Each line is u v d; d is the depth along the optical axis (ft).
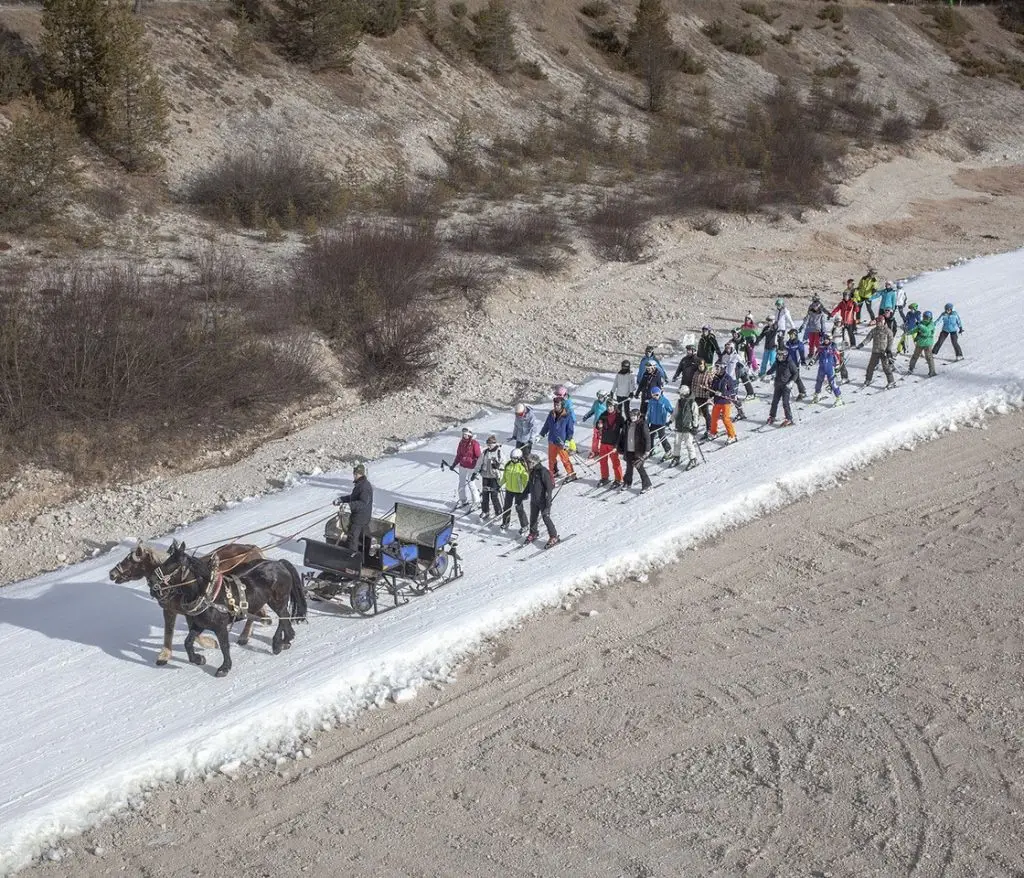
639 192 147.33
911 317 91.71
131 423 76.33
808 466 70.95
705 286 122.31
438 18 176.24
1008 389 85.35
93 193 109.91
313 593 53.52
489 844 39.96
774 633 54.70
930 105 209.26
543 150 153.79
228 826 40.42
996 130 212.84
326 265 100.99
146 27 135.33
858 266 133.69
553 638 52.95
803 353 89.30
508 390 92.89
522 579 56.75
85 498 71.20
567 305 113.29
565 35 194.90
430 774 43.52
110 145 116.78
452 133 151.33
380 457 78.02
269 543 61.62
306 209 120.26
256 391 82.79
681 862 39.22
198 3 145.48
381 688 48.08
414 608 53.98
